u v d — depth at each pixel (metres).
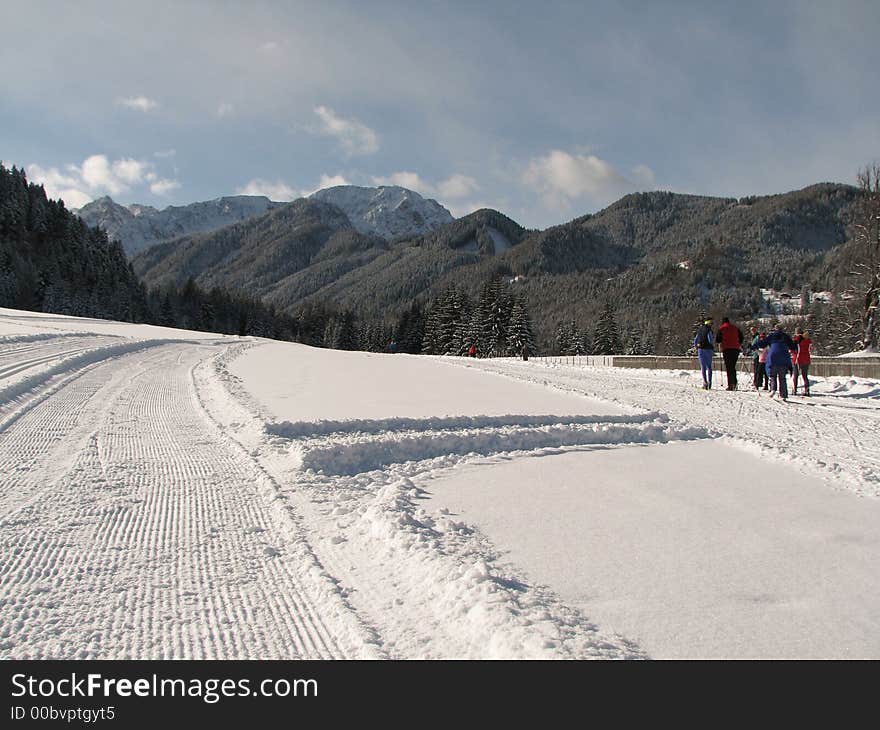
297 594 3.86
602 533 4.81
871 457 7.84
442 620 3.46
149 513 5.27
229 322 129.62
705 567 4.15
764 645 3.16
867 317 29.17
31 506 5.29
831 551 4.48
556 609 3.46
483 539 4.63
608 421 9.88
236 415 9.55
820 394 15.59
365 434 8.25
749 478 6.64
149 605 3.68
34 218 113.00
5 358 15.20
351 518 5.20
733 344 16.22
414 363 23.38
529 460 7.37
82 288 106.25
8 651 3.17
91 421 9.06
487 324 82.12
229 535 4.83
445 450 7.82
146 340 27.47
